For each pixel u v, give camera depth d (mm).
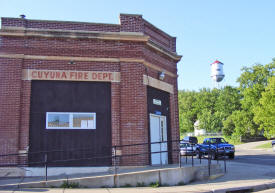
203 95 91312
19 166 11617
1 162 11516
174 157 14914
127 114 12586
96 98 12680
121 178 10406
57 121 12273
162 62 15086
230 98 75500
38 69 12375
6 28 12234
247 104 54688
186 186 10594
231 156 25906
